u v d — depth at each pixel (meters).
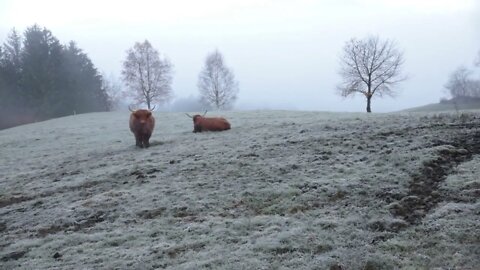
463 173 10.61
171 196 11.96
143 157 17.89
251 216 10.05
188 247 8.75
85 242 9.65
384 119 19.78
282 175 12.51
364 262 7.32
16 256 9.36
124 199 12.18
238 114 40.72
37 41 78.44
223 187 12.17
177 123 36.41
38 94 74.81
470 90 79.69
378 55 53.41
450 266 6.95
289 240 8.41
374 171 11.69
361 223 8.84
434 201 9.45
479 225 8.09
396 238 8.09
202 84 70.88
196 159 15.84
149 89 68.38
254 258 7.84
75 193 13.64
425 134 14.66
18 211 12.65
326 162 13.14
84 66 91.06
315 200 10.42
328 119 24.34
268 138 18.36
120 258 8.57
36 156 24.45
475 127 14.94
